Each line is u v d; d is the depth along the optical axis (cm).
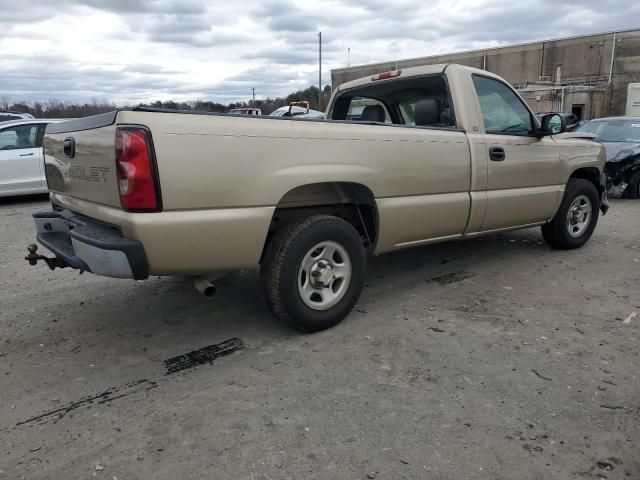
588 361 322
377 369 316
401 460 233
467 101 450
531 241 643
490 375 306
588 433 251
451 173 427
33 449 245
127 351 347
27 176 1010
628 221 781
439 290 459
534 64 4028
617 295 441
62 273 528
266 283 346
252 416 268
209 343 358
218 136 297
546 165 521
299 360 329
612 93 3597
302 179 331
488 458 234
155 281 496
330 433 253
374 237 398
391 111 560
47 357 340
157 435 254
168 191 283
